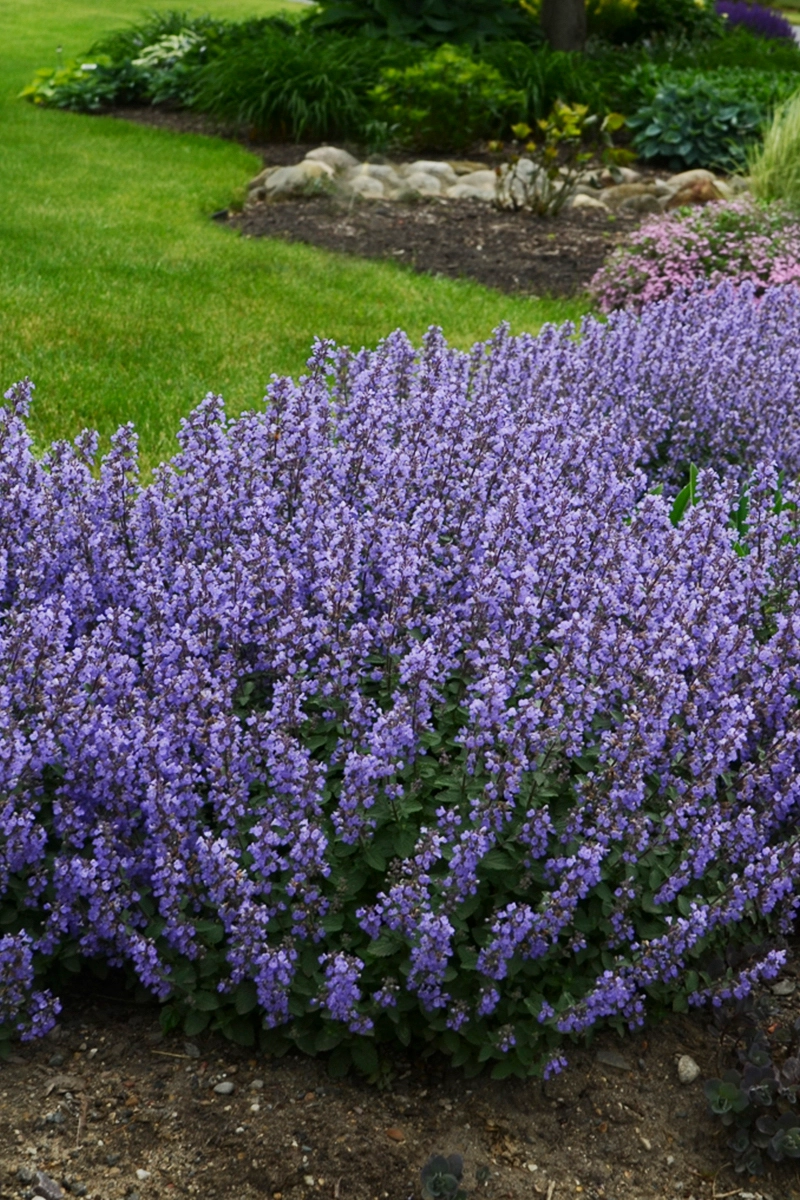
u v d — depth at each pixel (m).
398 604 3.56
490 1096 3.20
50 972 3.34
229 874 2.98
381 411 4.45
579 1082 3.25
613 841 3.31
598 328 6.47
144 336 8.30
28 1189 2.79
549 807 3.36
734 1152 3.10
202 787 3.41
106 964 3.32
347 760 3.09
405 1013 3.21
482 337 8.63
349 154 14.14
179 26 19.88
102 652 3.36
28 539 4.00
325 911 3.09
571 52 17.78
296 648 3.47
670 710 3.32
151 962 3.03
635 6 21.48
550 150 12.17
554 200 12.45
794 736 3.41
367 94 15.19
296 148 14.95
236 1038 3.15
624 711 3.41
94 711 3.15
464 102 14.91
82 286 9.34
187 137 15.65
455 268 10.64
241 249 10.70
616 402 6.17
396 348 5.38
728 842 3.41
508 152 14.86
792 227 10.31
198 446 4.23
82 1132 2.96
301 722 3.35
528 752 3.30
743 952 3.48
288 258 10.49
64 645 3.59
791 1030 3.44
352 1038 3.15
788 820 3.74
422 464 4.36
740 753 3.72
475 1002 3.12
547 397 5.67
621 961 3.21
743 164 14.63
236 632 3.53
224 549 4.05
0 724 3.03
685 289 9.48
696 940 3.31
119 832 3.22
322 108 14.94
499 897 3.20
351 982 2.91
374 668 3.73
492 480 4.50
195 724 3.18
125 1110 3.03
